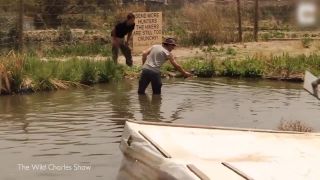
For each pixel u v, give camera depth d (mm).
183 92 13219
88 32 23266
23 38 20016
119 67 15734
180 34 23328
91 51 19922
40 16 24297
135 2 27641
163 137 4594
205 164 3961
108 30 24156
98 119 9992
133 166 4438
